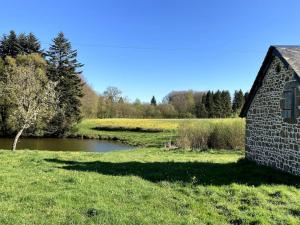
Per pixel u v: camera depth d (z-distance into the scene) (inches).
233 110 4439.0
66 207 414.0
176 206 442.3
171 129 2412.6
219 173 650.2
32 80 1278.3
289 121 646.5
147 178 604.4
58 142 2094.0
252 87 810.2
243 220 397.1
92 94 3203.7
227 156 1060.5
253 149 824.3
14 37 2642.7
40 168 671.8
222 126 1432.1
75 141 2169.0
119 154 1051.3
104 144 1991.9
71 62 2625.5
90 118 3272.6
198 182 566.3
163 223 377.4
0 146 1808.6
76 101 2559.1
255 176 626.5
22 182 530.3
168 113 4170.8
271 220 401.7
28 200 435.5
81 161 815.7
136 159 900.6
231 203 460.8
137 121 3041.3
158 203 450.6
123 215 394.9
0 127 2247.8
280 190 517.3
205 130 1462.8
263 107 772.0
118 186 530.0
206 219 399.5
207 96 4296.3
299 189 538.6
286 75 660.1
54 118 2345.0
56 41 2583.7
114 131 2603.3
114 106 4097.0
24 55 2416.3
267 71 753.0
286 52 671.8
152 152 1202.0
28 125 1205.1
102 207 416.8
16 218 369.7
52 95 1290.6
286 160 658.8
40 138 2325.3
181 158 956.6
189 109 4350.4
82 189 495.8
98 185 527.8
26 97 1213.1
